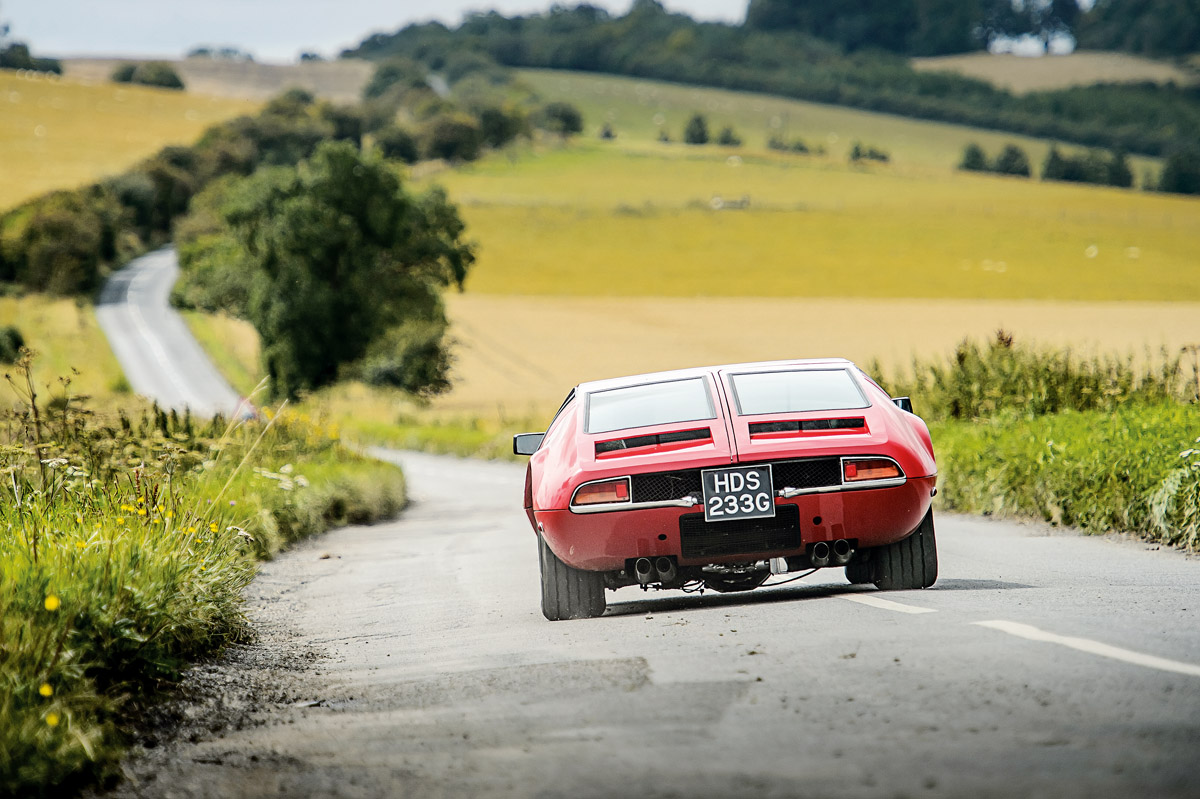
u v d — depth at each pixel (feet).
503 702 66.03
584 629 89.10
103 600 76.74
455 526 224.33
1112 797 43.04
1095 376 216.33
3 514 108.68
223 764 58.49
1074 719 52.75
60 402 152.66
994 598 87.71
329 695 74.08
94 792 54.60
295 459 252.42
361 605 121.80
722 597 105.60
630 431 91.66
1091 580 99.60
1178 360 204.95
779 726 55.21
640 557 90.02
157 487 116.57
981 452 183.01
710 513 88.02
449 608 113.50
